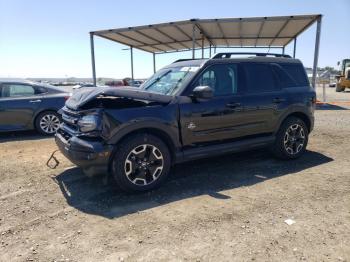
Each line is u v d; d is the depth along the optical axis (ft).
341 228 10.45
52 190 14.29
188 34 47.42
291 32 45.65
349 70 97.60
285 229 10.42
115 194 13.73
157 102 13.80
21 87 26.84
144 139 13.37
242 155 19.66
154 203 12.72
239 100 15.92
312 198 12.92
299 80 18.75
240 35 48.42
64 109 15.25
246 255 9.02
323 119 35.55
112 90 13.08
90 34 44.78
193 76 15.03
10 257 9.20
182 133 14.34
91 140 12.99
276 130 17.56
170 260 8.86
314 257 8.87
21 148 22.44
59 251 9.46
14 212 12.13
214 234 10.18
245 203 12.53
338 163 17.90
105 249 9.50
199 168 17.16
